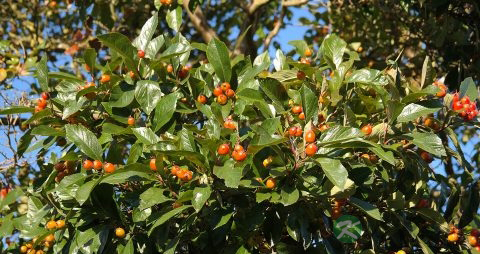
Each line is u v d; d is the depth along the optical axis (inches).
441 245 70.2
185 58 71.3
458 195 71.4
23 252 75.3
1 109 68.1
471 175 70.0
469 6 96.1
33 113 69.4
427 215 68.1
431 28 98.9
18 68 100.7
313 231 65.1
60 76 70.8
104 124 67.4
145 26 69.7
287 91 68.6
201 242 64.6
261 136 58.3
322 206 63.7
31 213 69.0
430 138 64.7
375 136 65.2
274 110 66.7
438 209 73.6
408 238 69.2
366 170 64.1
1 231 70.8
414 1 99.3
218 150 60.9
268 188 61.4
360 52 105.0
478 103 83.5
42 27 124.1
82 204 61.6
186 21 121.4
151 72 70.0
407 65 106.4
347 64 68.2
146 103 67.1
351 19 112.0
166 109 66.9
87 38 118.3
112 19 104.0
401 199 66.4
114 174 62.0
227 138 65.7
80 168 67.7
